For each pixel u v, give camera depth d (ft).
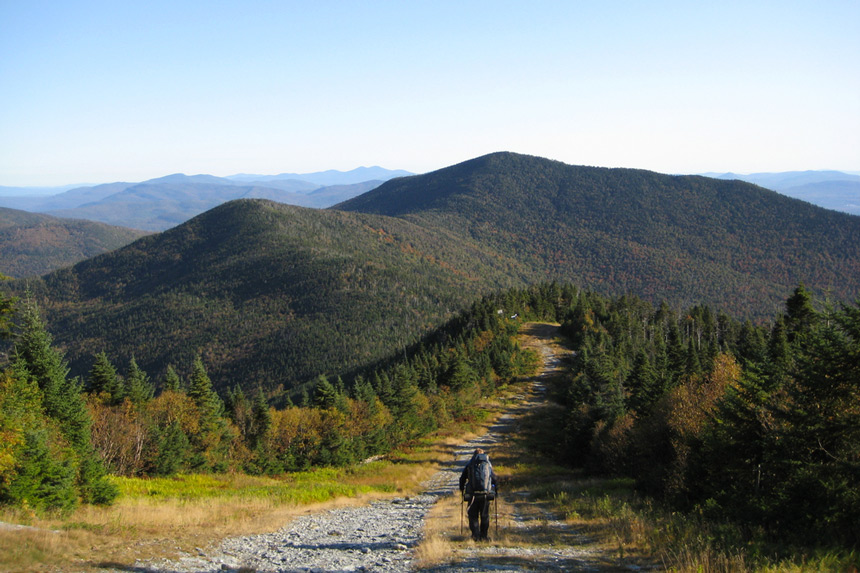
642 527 45.52
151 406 154.20
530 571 31.30
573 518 58.34
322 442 149.69
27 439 49.65
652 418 100.53
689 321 413.39
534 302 467.93
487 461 43.19
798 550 33.76
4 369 86.43
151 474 106.32
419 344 436.76
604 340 278.05
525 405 245.24
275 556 37.91
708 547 32.12
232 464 135.74
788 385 55.36
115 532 41.75
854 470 40.06
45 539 33.91
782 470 50.21
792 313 157.38
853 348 46.24
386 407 198.59
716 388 87.86
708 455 61.46
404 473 140.67
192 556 36.32
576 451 148.05
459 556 35.83
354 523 58.70
